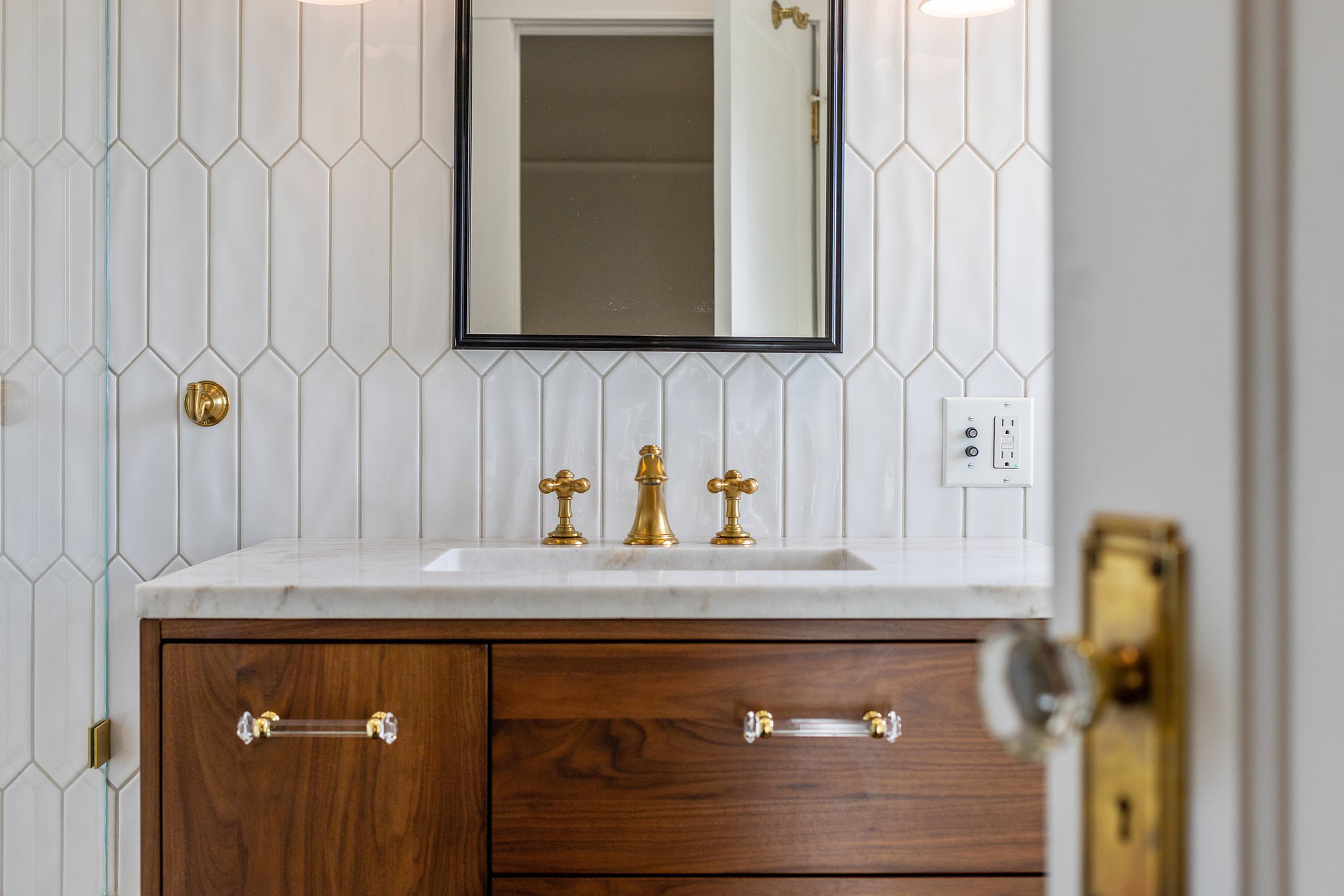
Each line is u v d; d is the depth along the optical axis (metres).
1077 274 0.31
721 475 1.31
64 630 1.09
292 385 1.29
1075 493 0.32
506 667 0.84
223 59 1.28
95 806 1.20
